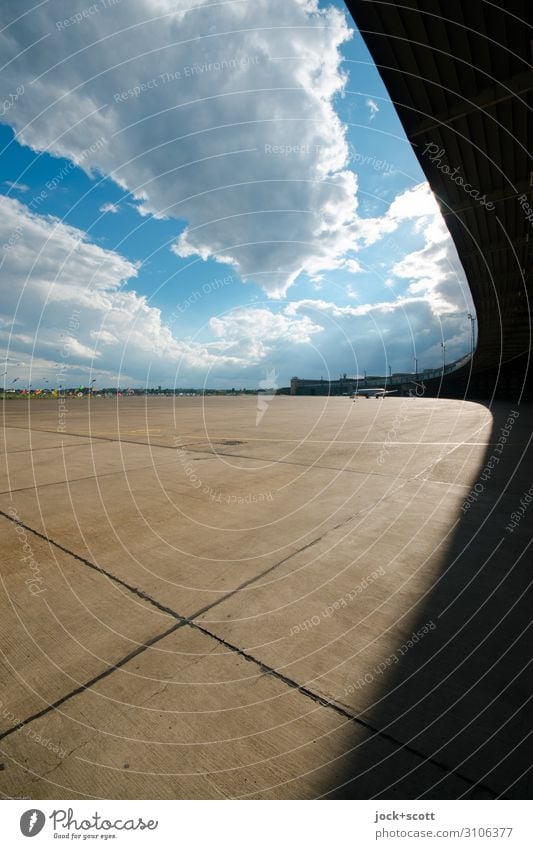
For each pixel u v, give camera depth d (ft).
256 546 10.71
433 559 9.68
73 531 11.85
